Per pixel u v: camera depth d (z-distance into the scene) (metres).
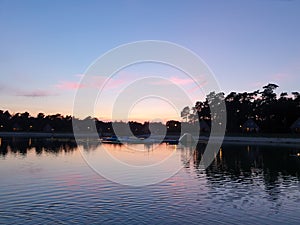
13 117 132.00
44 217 13.08
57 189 17.98
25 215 13.31
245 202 15.65
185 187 18.94
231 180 21.47
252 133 80.31
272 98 92.88
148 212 13.88
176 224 12.42
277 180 21.59
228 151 44.72
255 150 46.34
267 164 30.34
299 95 87.38
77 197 16.27
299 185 19.89
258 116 92.19
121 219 12.92
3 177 21.73
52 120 125.56
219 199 16.17
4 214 13.44
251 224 12.52
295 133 75.19
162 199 16.03
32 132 113.38
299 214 13.78
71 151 42.91
